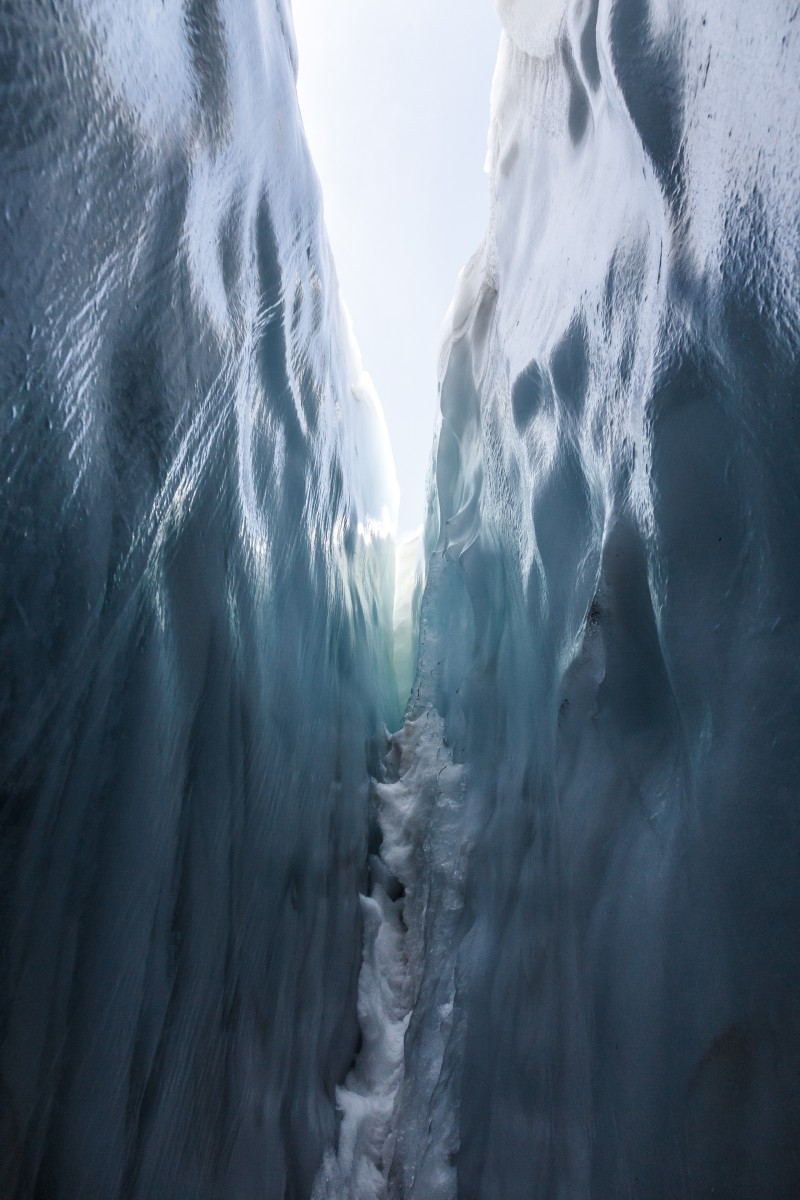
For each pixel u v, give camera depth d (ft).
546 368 6.22
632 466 4.55
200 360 4.43
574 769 4.99
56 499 3.00
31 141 2.91
